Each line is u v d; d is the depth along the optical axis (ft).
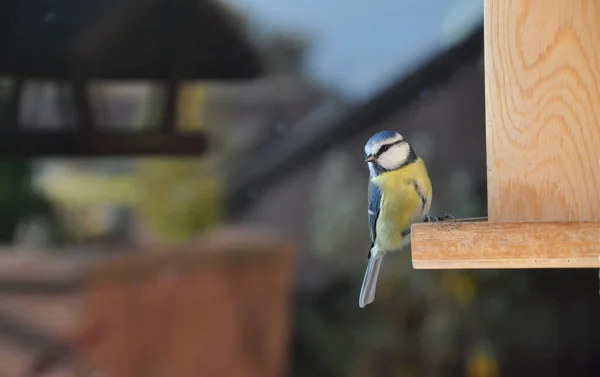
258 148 48.42
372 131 46.39
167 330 33.12
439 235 15.24
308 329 44.57
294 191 49.73
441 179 44.45
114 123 37.11
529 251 14.83
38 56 27.09
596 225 14.52
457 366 41.63
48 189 46.14
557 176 16.38
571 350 42.06
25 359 31.04
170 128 30.45
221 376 35.42
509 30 16.74
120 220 46.44
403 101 42.65
